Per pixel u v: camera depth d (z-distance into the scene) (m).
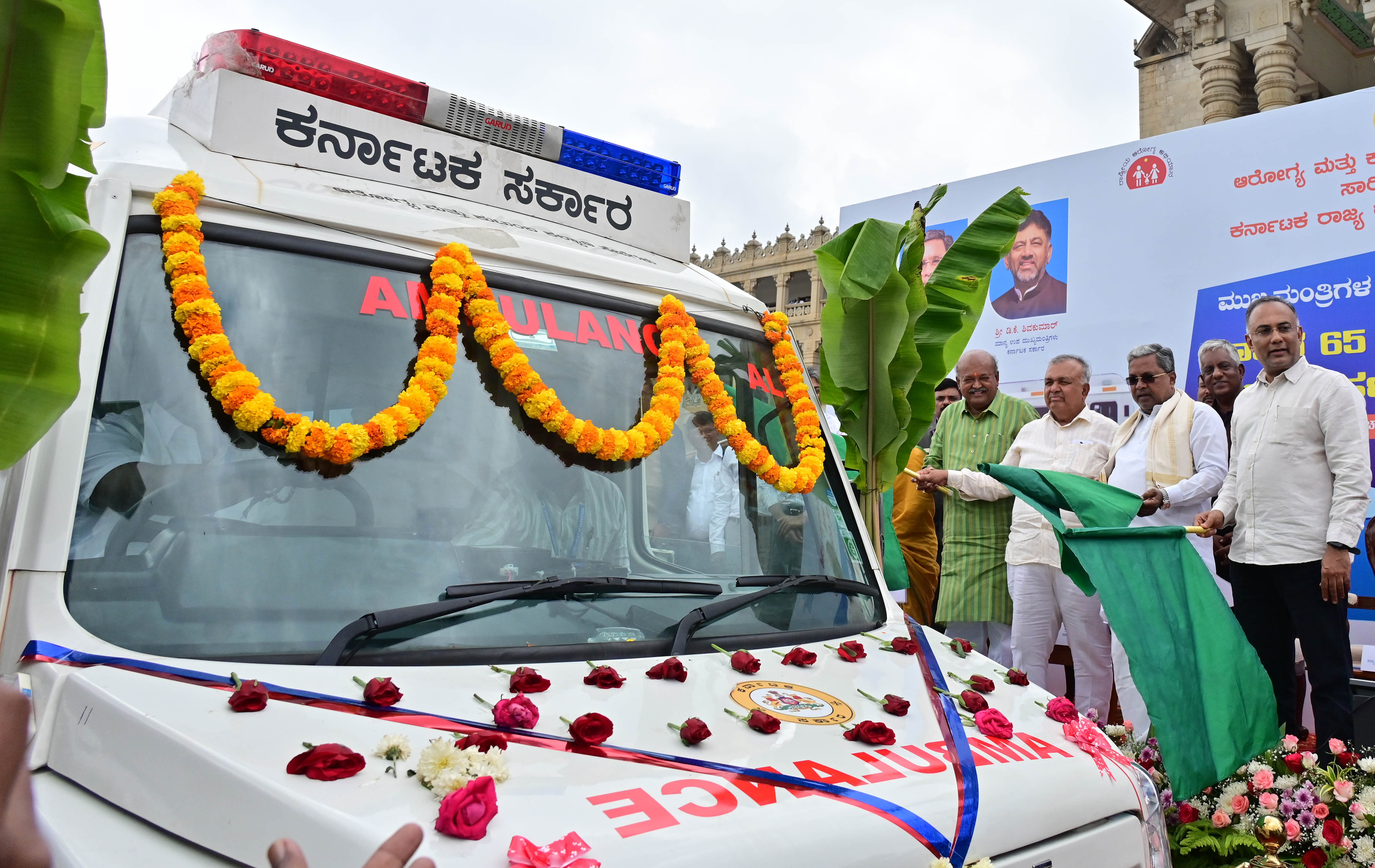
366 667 1.95
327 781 1.55
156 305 2.19
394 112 2.87
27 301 1.79
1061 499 3.65
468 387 2.49
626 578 2.47
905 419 4.34
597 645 2.24
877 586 3.00
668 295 3.04
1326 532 5.43
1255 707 3.54
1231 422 6.59
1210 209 7.12
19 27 1.71
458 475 2.36
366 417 2.31
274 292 2.33
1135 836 2.20
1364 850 3.66
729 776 1.78
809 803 1.74
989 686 2.56
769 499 2.93
